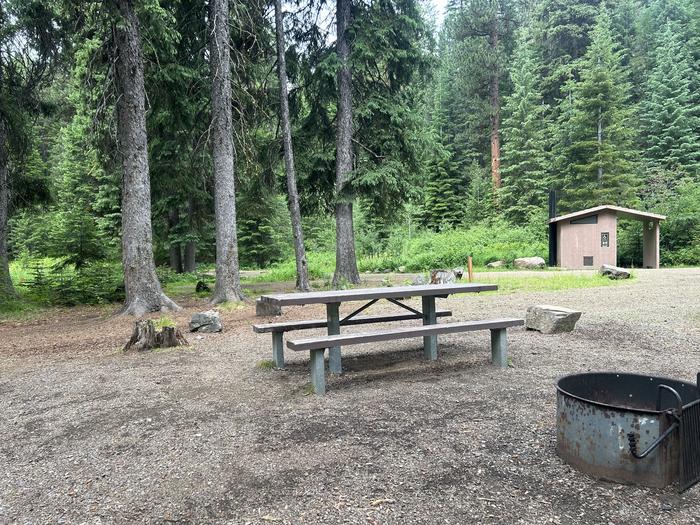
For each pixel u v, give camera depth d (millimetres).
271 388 4422
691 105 29641
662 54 30266
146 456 3035
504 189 30812
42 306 12398
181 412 3840
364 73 15188
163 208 19203
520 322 4949
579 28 32625
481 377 4543
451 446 3004
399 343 6414
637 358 5168
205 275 20422
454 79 36188
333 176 16141
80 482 2713
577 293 11047
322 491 2498
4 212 12953
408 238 29219
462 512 2264
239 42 13430
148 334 6359
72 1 9445
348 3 14727
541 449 2922
